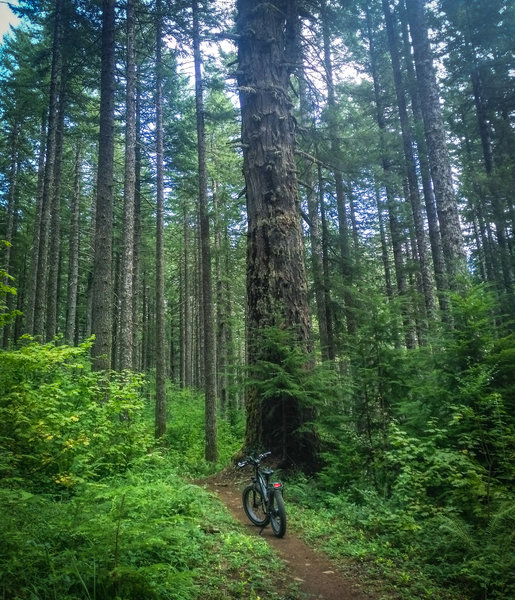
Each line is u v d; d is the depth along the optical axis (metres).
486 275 19.25
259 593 4.19
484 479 5.88
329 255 16.36
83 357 10.84
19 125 24.41
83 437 6.71
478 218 19.50
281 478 9.20
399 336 8.41
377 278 16.27
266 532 6.32
